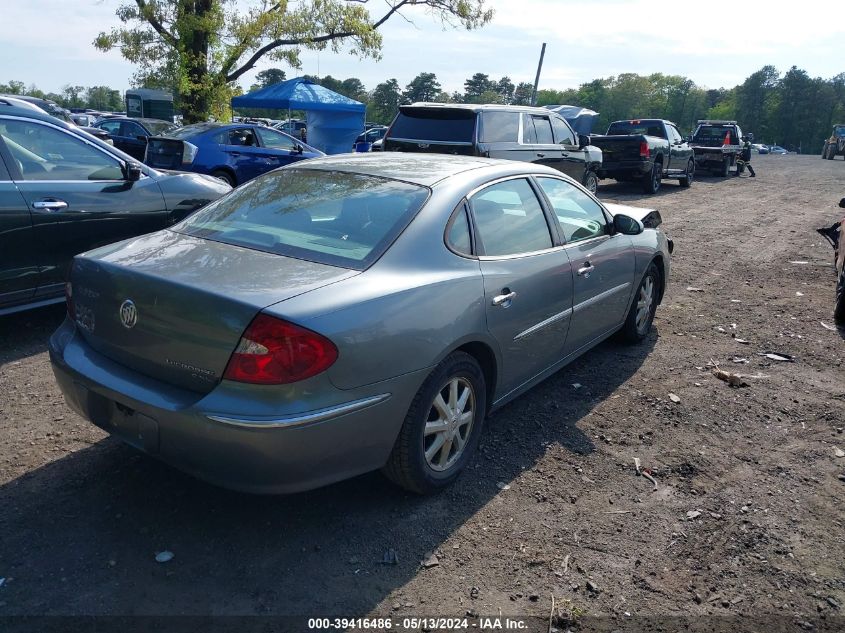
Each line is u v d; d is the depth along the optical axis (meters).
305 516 3.24
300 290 2.81
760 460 4.00
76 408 3.22
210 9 17.91
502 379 3.83
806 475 3.85
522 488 3.57
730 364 5.51
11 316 5.94
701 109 146.12
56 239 5.39
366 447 2.97
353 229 3.33
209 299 2.72
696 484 3.70
